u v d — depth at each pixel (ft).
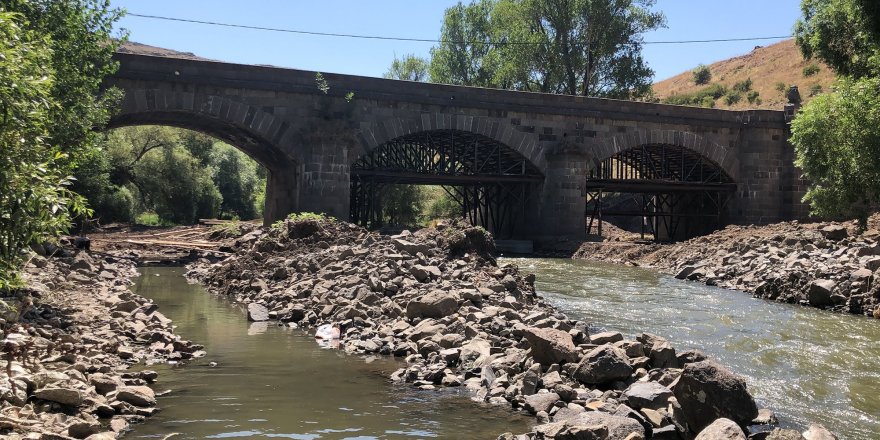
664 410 30.32
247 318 54.85
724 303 73.20
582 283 89.97
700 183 169.89
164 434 26.48
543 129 155.22
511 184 165.68
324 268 67.46
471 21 234.38
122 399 29.84
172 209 220.43
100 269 80.23
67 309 47.80
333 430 27.73
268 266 75.25
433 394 33.63
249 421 28.53
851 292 71.72
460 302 51.55
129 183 223.71
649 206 205.57
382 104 139.23
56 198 28.84
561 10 208.33
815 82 300.81
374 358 41.34
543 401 31.17
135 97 118.32
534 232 159.43
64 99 61.98
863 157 84.33
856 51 104.53
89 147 61.26
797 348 48.70
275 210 144.46
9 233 28.02
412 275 61.26
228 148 298.97
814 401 35.22
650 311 65.31
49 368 31.17
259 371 37.35
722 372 29.76
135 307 51.16
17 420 23.90
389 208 222.69
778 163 171.32
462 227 75.51
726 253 109.29
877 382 39.27
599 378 33.76
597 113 159.43
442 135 154.51
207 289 73.36
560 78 214.07
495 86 224.12
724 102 322.75
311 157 131.13
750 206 170.81
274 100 129.18
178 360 39.37
